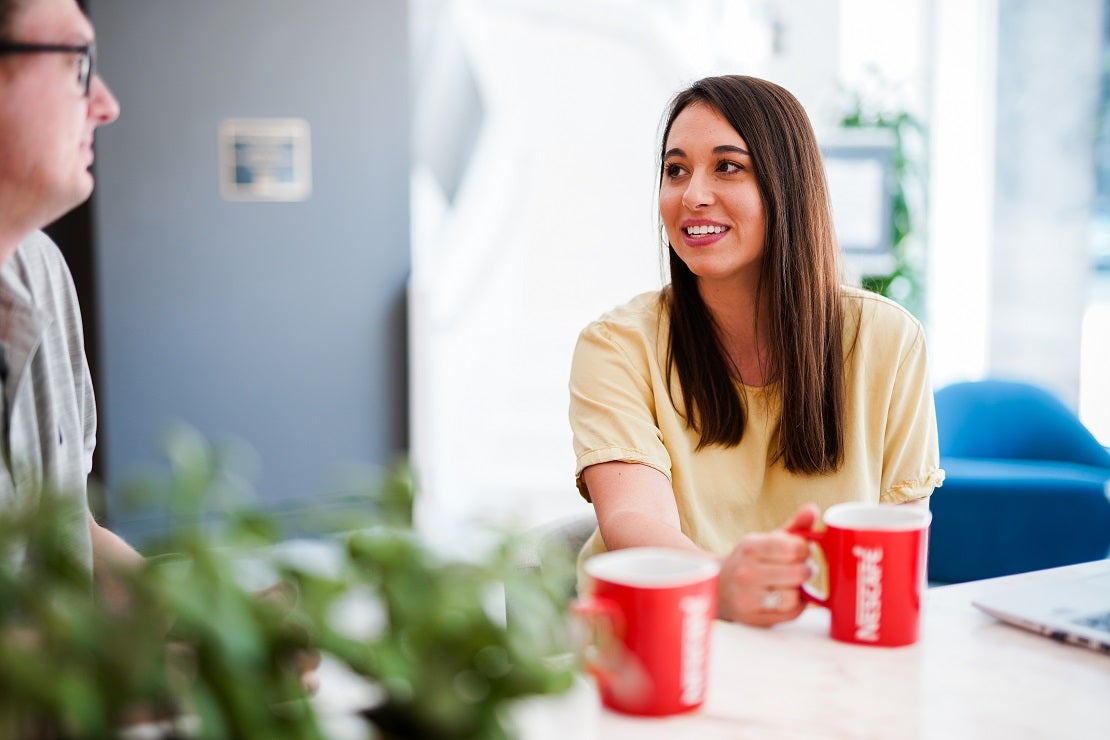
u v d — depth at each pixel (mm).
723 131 1503
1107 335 4348
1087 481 3049
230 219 3969
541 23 5105
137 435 3957
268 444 4090
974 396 3508
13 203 1054
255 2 3891
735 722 838
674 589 831
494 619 536
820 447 1521
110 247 3873
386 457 4203
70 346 1318
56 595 484
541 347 5039
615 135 5215
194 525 511
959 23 4688
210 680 480
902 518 1044
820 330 1523
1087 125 4348
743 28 5020
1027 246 4586
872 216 4438
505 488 4812
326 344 4105
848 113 4645
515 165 5117
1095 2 4277
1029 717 856
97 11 3770
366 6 3982
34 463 1148
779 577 1039
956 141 4754
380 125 4047
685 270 1578
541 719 766
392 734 540
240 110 3930
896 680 932
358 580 542
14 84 995
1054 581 1243
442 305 4863
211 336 4000
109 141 3830
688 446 1552
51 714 459
